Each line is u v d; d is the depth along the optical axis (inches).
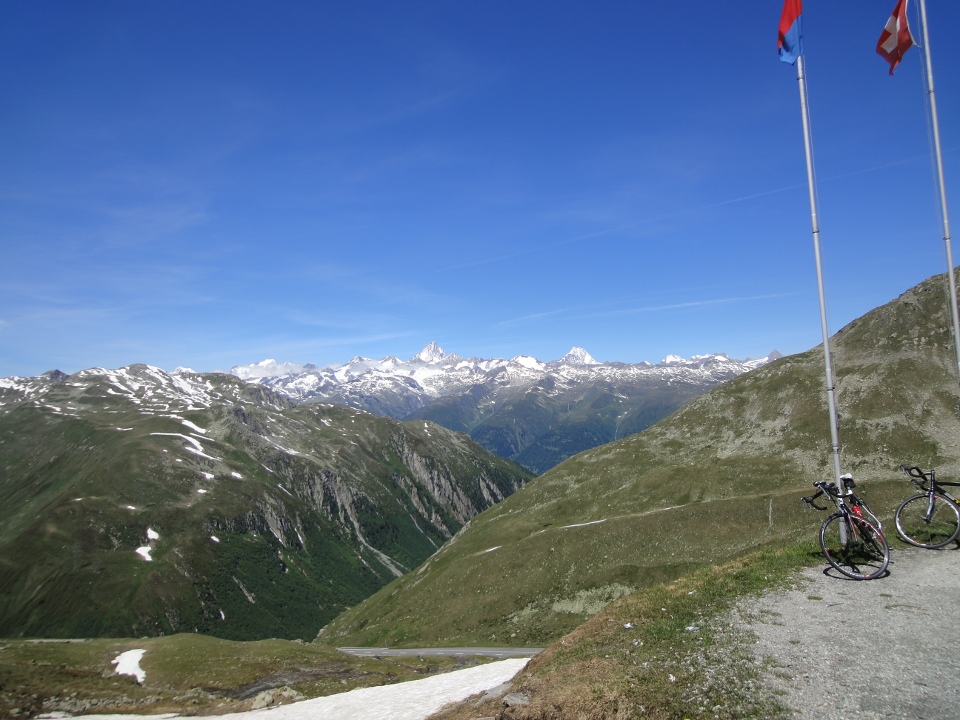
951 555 863.7
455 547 6417.3
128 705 2613.2
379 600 6412.4
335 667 3154.5
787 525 4114.2
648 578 4119.1
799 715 571.2
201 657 3075.8
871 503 3718.0
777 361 6889.8
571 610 4291.3
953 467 4010.8
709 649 729.0
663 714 625.0
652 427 7160.4
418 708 1513.3
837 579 861.8
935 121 988.6
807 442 5132.9
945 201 983.6
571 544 4872.0
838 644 682.8
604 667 755.4
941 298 5585.6
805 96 1020.5
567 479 6707.7
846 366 5649.6
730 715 595.8
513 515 6505.9
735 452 5610.2
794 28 1029.2
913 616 717.9
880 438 4640.8
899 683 589.0
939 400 4702.3
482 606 4746.6
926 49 992.2
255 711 2364.7
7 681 2659.9
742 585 906.7
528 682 794.8
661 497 5285.4
